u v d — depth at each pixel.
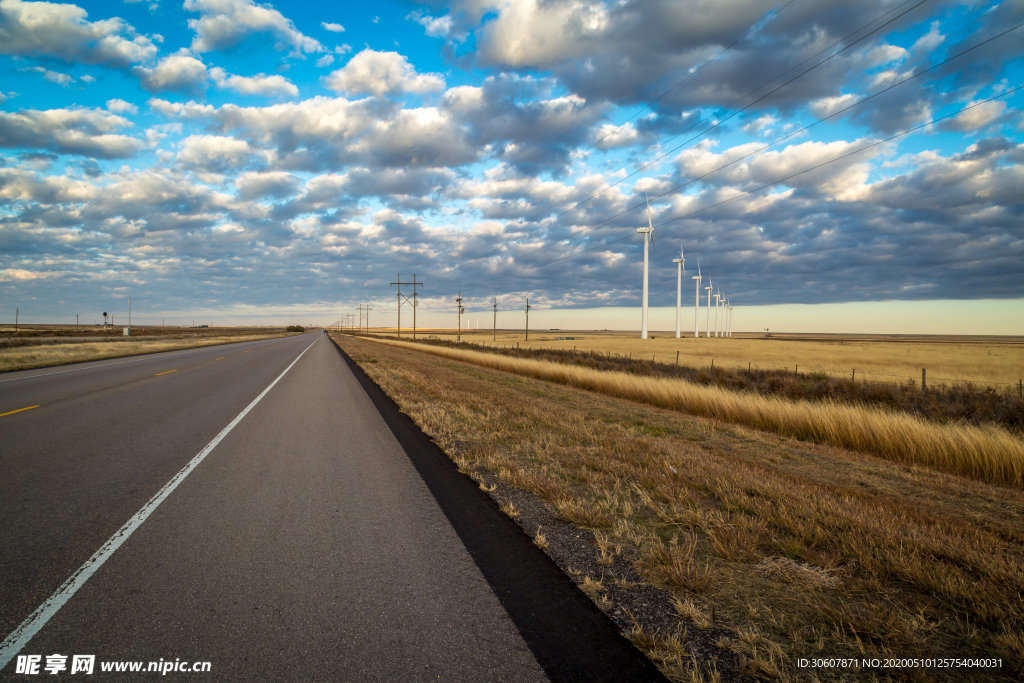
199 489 5.50
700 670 2.59
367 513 4.87
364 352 40.84
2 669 2.41
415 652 2.66
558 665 2.58
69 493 5.25
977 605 3.24
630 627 2.97
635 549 4.10
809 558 3.95
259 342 65.19
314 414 10.98
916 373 31.11
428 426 9.59
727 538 4.23
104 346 37.91
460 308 106.25
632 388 16.22
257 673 2.45
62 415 10.00
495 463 6.68
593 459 7.07
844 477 7.13
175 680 2.39
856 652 2.77
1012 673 2.61
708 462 7.27
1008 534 4.91
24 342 43.62
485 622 2.97
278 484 5.77
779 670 2.59
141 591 3.23
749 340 101.56
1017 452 7.10
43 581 3.34
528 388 17.56
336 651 2.65
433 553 3.96
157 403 11.89
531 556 3.95
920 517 5.21
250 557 3.79
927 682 2.53
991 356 50.81
